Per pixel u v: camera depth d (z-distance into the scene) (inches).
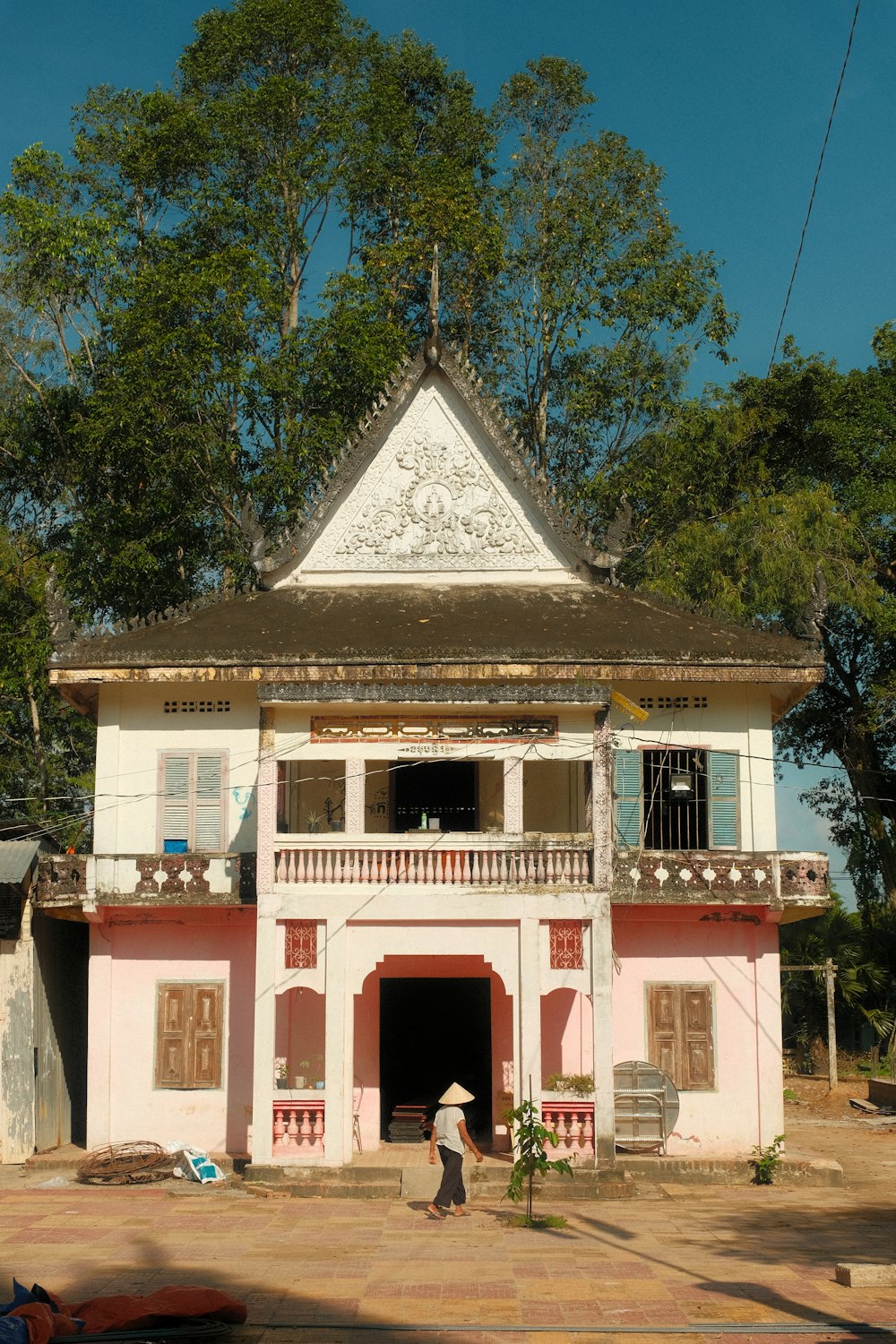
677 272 1424.7
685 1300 494.9
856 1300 494.3
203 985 869.8
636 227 1456.7
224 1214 684.1
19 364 1419.8
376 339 1266.0
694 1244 604.7
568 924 788.6
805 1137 1024.2
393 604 949.2
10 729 1467.8
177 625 920.3
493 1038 868.6
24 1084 869.2
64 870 855.1
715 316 1437.0
